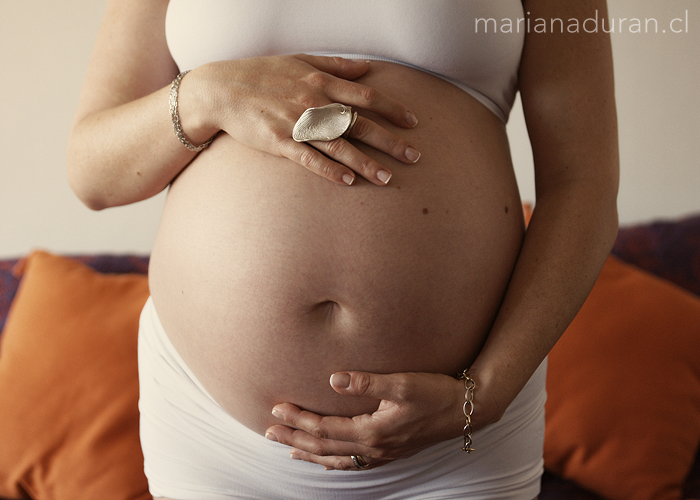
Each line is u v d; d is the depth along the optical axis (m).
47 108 1.95
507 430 0.74
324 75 0.62
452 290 0.64
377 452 0.65
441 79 0.70
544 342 0.66
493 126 0.73
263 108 0.61
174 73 0.79
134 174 0.71
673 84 1.87
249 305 0.64
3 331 1.64
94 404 1.40
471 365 0.68
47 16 1.92
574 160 0.70
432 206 0.63
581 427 1.35
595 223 0.68
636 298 1.47
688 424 1.35
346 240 0.62
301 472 0.73
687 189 1.91
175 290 0.70
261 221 0.63
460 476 0.74
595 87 0.70
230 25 0.67
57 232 2.00
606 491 1.34
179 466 0.78
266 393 0.68
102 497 1.34
